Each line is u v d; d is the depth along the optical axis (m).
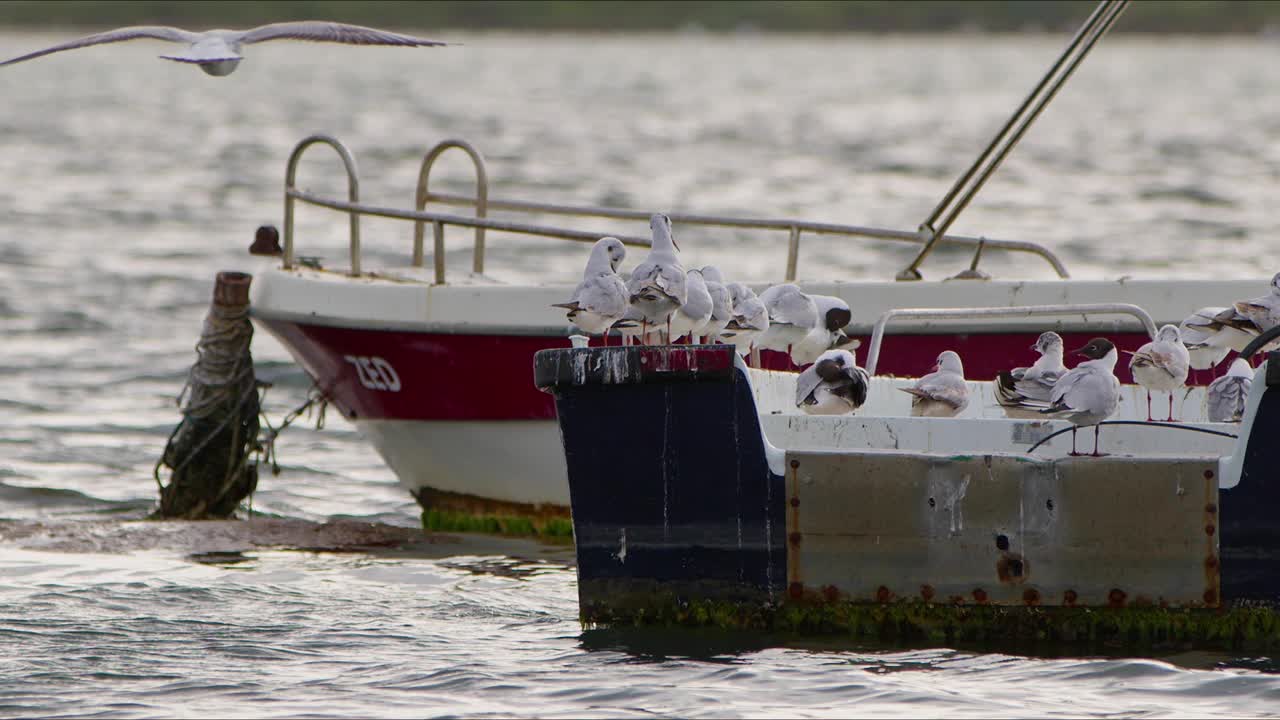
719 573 32.75
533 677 30.88
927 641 32.09
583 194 142.25
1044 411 32.09
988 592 31.81
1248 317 37.50
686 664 31.47
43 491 51.88
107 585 38.47
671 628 33.09
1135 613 31.45
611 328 35.81
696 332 36.41
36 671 31.33
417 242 52.34
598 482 33.09
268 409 65.31
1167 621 31.36
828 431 35.03
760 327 37.94
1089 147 191.62
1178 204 130.00
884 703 29.03
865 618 32.28
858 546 32.12
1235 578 31.11
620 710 28.89
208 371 49.16
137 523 46.16
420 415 46.91
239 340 49.34
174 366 74.06
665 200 137.50
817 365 34.84
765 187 147.88
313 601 37.34
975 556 31.80
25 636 33.81
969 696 29.28
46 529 44.84
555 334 44.38
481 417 46.09
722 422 32.38
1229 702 28.91
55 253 109.62
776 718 28.39
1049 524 31.50
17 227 122.75
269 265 52.00
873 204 133.88
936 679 30.27
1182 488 31.12
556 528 46.78
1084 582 31.53
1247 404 30.94
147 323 84.81
